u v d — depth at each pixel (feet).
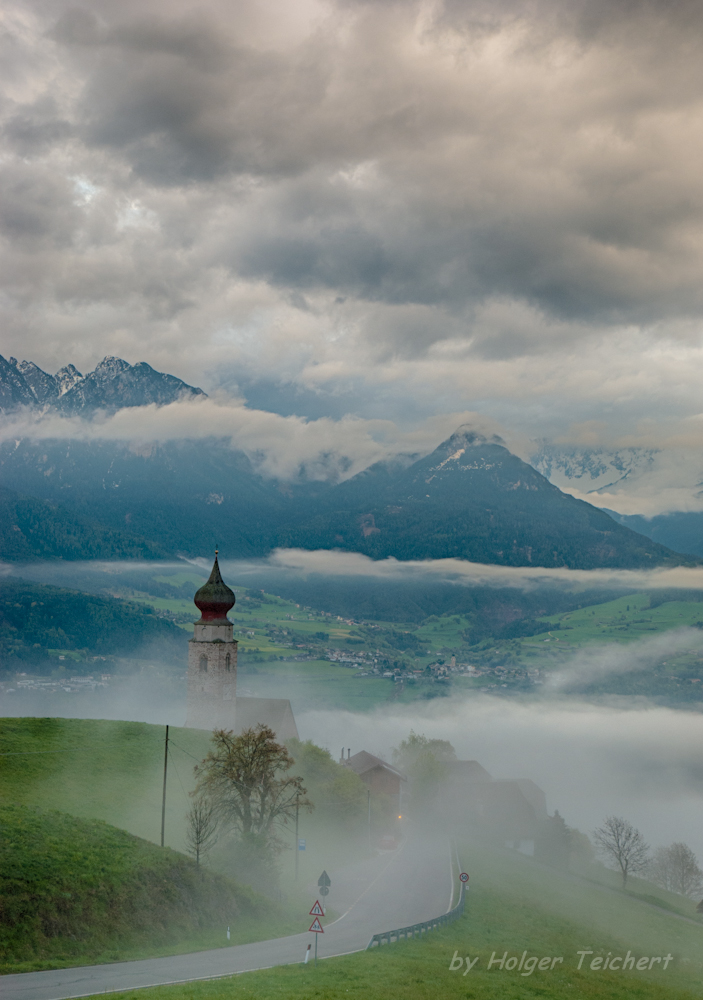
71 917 183.52
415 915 253.24
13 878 186.91
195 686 462.19
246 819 272.10
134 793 300.40
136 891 202.39
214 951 192.24
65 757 321.32
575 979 206.49
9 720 354.13
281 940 210.38
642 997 202.49
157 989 148.66
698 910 424.05
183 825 279.69
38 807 241.55
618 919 316.60
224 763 277.23
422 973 180.14
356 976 170.30
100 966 169.99
